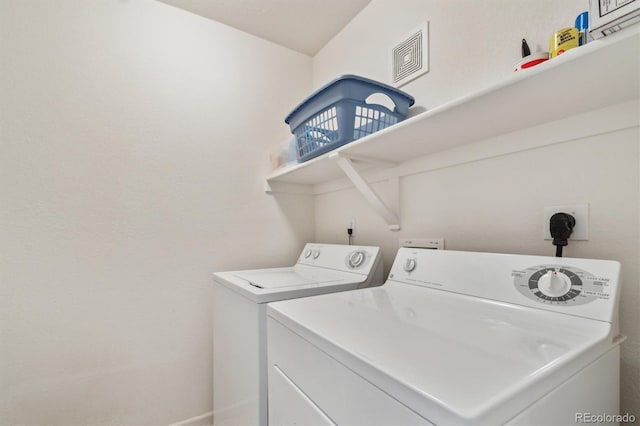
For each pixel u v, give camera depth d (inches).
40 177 55.2
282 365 34.3
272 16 74.3
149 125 65.6
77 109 58.7
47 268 55.3
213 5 69.9
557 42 33.8
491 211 45.5
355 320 31.3
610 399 27.0
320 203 85.7
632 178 32.7
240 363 47.3
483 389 17.9
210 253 71.5
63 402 55.6
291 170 66.3
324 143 54.7
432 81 55.5
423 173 56.2
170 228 67.1
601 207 34.7
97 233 59.7
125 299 61.8
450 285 40.9
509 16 44.0
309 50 88.5
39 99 55.7
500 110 35.5
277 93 83.9
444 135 44.0
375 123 52.7
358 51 73.8
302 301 39.2
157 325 64.7
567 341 25.2
